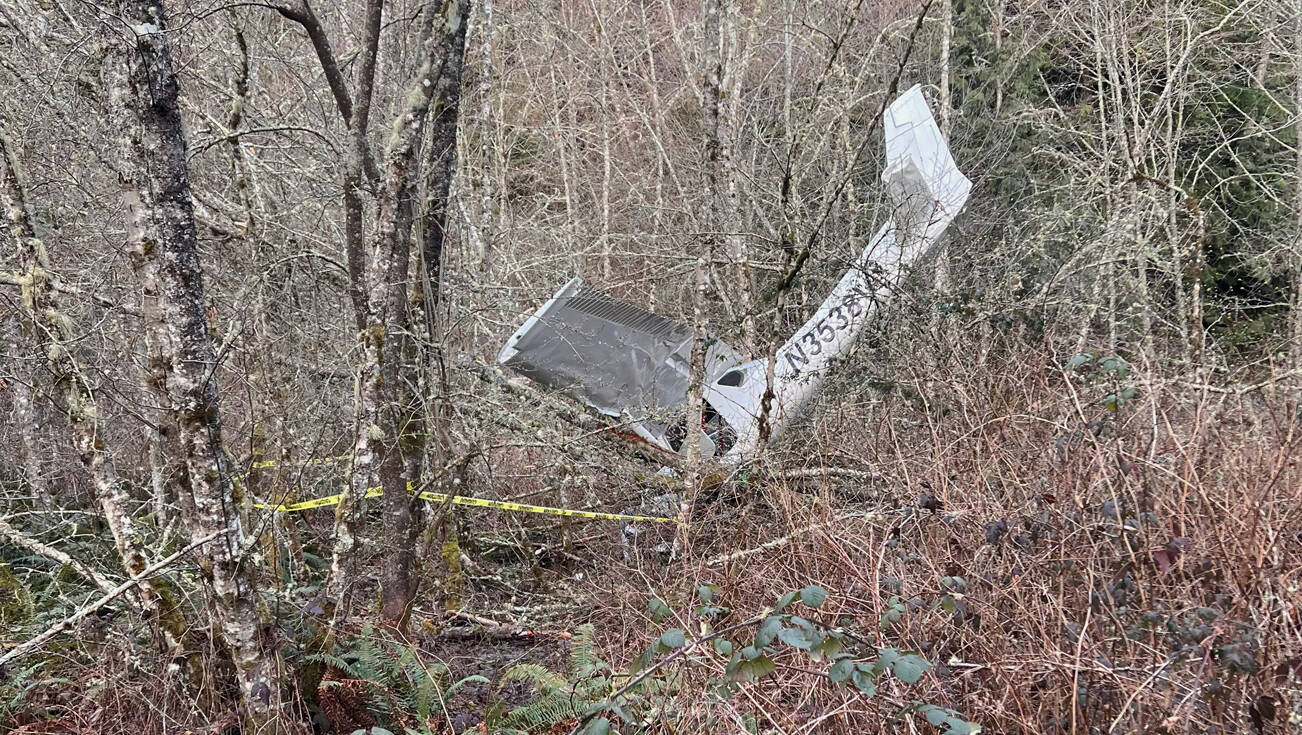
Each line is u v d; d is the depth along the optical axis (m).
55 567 5.70
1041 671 3.45
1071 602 3.85
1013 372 5.86
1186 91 11.09
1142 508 3.75
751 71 13.50
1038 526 3.99
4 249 5.48
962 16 15.00
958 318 6.90
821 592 2.96
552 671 5.16
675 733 3.54
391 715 4.56
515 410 7.03
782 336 7.25
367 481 5.25
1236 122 12.98
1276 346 7.19
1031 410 5.13
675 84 15.48
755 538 5.88
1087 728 3.20
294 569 6.09
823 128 11.39
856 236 9.84
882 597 4.15
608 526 7.15
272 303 6.21
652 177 14.82
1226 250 11.56
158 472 5.07
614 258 13.15
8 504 6.18
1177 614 3.29
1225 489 3.72
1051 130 12.65
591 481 7.14
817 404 7.02
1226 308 9.62
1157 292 8.82
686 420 6.68
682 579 5.24
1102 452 4.10
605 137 14.31
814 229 6.43
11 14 5.34
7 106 5.69
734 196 7.20
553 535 7.65
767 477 6.21
